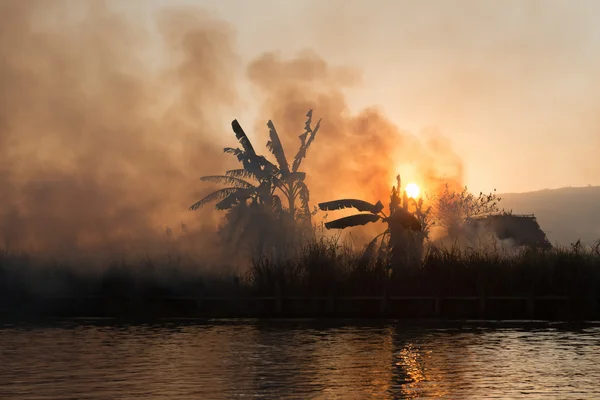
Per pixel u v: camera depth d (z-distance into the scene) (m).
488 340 24.69
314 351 22.31
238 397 15.86
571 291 30.92
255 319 31.61
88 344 24.02
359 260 32.59
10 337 26.05
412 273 32.03
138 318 32.31
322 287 31.72
